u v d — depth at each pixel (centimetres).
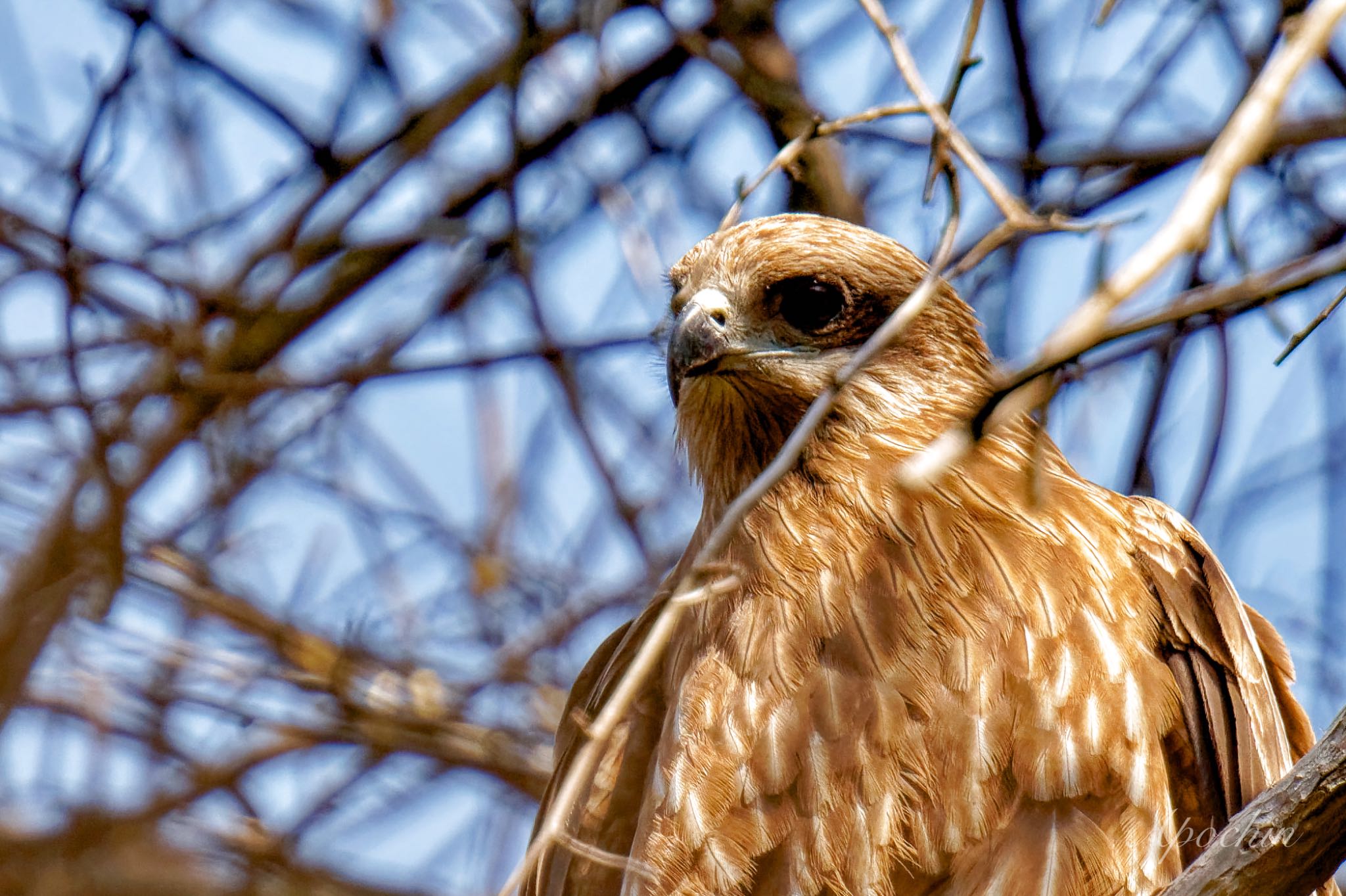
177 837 1402
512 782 1461
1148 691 872
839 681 879
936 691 865
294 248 1439
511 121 1352
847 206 1367
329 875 1442
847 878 854
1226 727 886
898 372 1022
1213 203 661
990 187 775
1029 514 905
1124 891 830
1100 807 848
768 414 1034
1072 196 1336
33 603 1336
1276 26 1304
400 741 1455
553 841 941
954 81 837
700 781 883
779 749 873
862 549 909
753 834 870
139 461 1377
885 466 962
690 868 876
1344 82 1295
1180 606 896
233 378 1341
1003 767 849
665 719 939
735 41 1395
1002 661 864
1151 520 933
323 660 1475
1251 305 813
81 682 1383
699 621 940
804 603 904
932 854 849
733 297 1055
